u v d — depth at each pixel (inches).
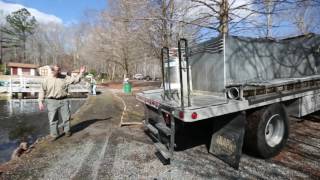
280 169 166.6
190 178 155.6
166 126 190.9
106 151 208.4
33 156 198.8
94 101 629.0
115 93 916.0
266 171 163.5
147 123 244.5
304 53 274.7
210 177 156.4
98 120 347.6
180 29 449.1
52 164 181.9
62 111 253.6
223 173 161.8
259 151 181.0
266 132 185.8
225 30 336.5
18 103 745.6
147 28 553.6
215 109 162.6
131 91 963.3
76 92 886.4
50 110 245.0
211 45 214.7
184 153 198.1
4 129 370.3
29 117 485.1
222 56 203.0
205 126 211.3
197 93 236.5
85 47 2475.4
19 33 3048.7
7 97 866.1
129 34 636.1
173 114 169.6
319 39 295.1
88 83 915.4
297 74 264.1
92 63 2534.5
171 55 259.9
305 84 226.1
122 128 292.8
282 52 245.3
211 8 346.0
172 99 207.8
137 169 170.6
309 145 211.6
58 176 162.1
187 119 155.0
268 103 183.8
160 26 508.1
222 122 181.8
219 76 206.7
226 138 176.1
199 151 201.6
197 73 236.4
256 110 184.9
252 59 217.8
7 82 960.9
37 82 869.2
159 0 447.8
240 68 209.3
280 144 190.5
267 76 228.5
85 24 2201.0
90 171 168.7
